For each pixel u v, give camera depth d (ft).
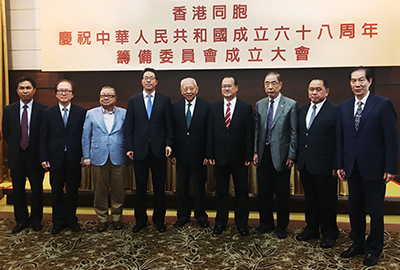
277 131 7.72
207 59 11.51
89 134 8.32
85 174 10.62
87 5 11.80
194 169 8.69
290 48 11.18
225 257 6.84
